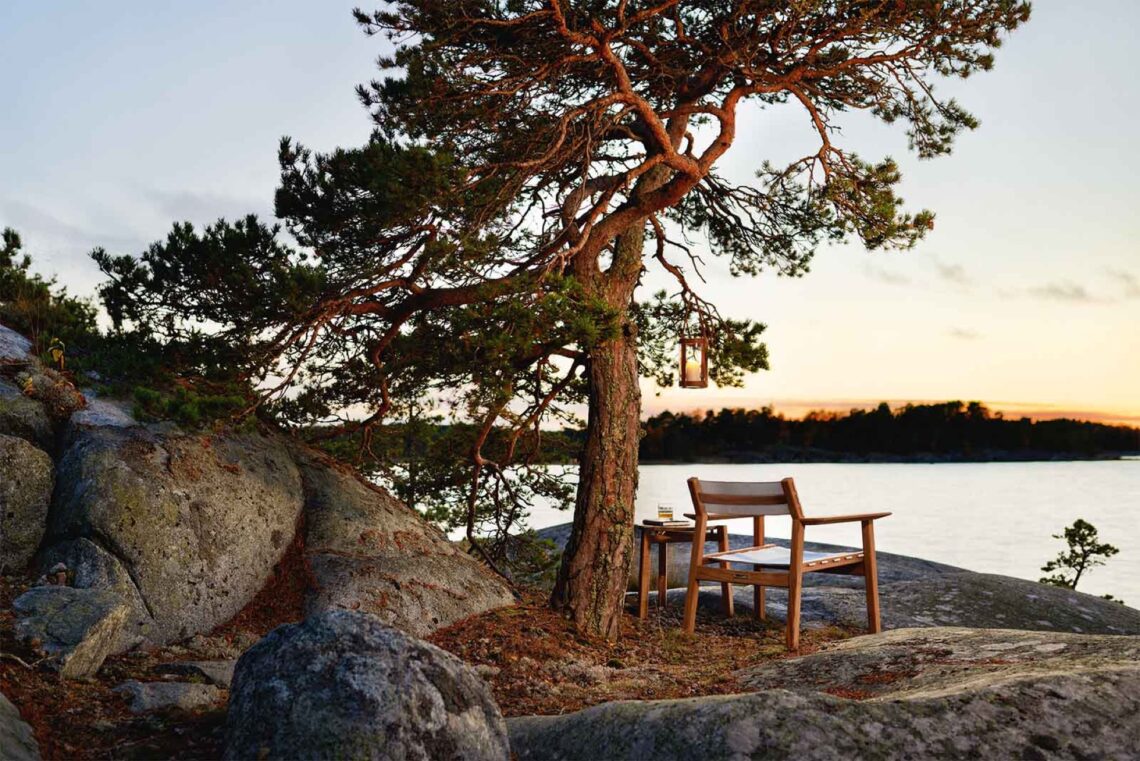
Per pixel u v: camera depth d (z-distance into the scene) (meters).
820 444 126.06
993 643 6.10
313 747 3.93
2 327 8.09
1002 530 35.47
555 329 8.18
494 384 8.34
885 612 9.93
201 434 7.77
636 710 4.71
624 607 9.82
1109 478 96.44
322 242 8.79
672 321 11.77
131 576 6.48
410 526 8.97
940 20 8.77
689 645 8.43
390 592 7.75
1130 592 19.81
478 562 9.56
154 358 8.26
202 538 7.02
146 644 6.25
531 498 11.33
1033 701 4.47
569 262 9.27
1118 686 4.59
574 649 7.81
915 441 125.69
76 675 5.20
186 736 4.57
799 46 8.90
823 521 8.18
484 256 8.31
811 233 10.98
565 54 8.96
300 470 8.73
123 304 8.43
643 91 10.15
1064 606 10.56
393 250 8.74
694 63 9.61
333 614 4.45
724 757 4.19
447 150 8.95
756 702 4.51
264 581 7.43
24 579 6.21
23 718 4.47
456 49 8.95
